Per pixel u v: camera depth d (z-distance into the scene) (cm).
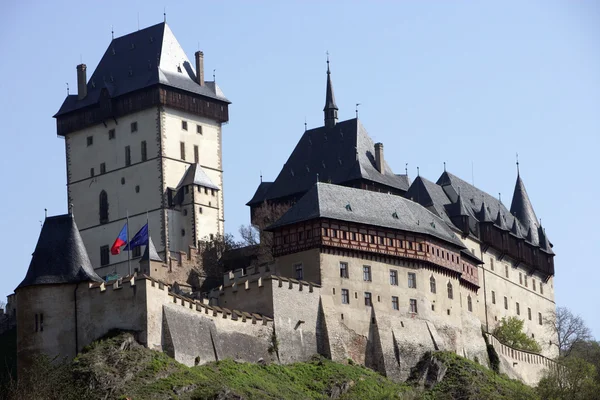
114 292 15588
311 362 17212
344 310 17838
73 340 15662
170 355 15538
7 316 19925
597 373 19312
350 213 18350
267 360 16762
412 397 17088
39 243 16225
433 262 19088
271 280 17138
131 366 15025
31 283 15850
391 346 18112
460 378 18050
